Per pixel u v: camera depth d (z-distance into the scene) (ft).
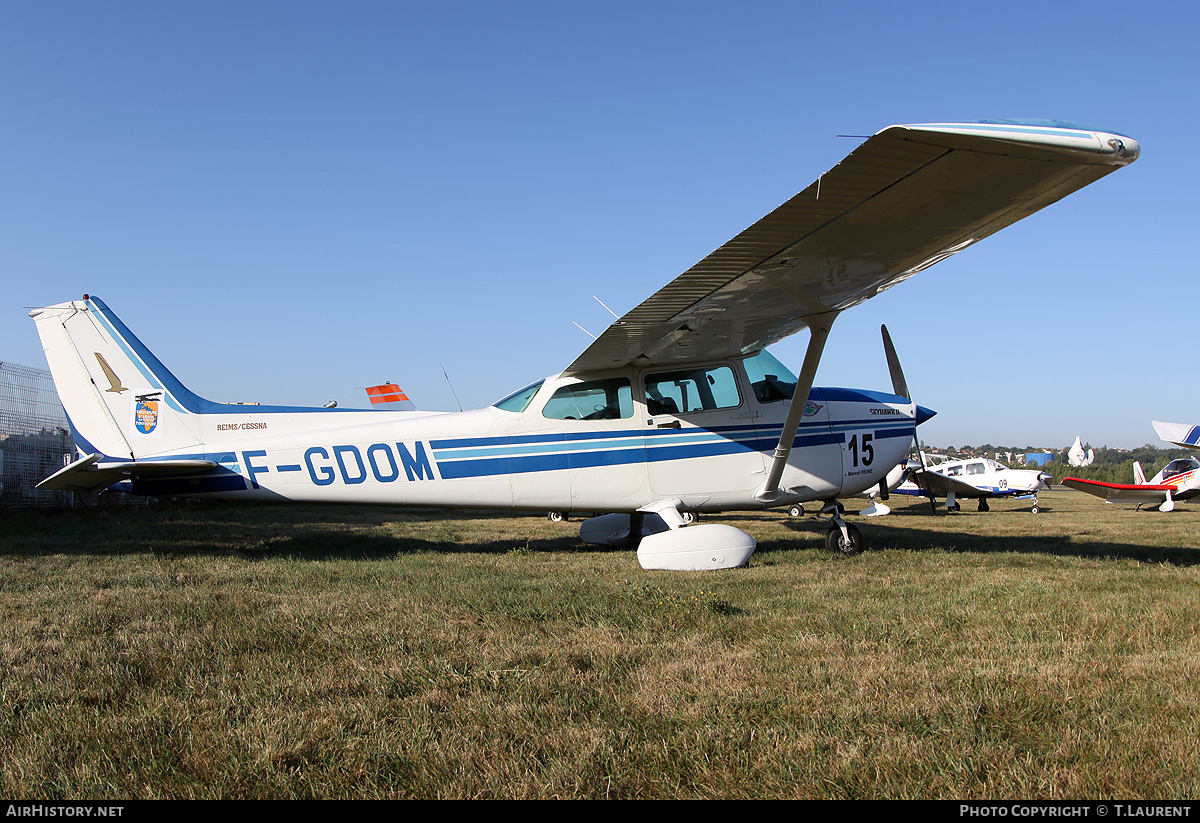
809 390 22.12
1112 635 11.68
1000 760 7.13
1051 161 12.40
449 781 6.85
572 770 7.00
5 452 42.42
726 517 44.09
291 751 7.41
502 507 24.22
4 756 7.38
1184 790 6.41
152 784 6.81
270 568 19.61
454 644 11.43
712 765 7.14
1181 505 67.31
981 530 34.27
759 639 11.73
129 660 10.51
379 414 25.18
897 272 17.88
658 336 21.27
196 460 24.32
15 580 17.39
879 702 8.68
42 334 25.05
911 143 11.93
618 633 12.09
